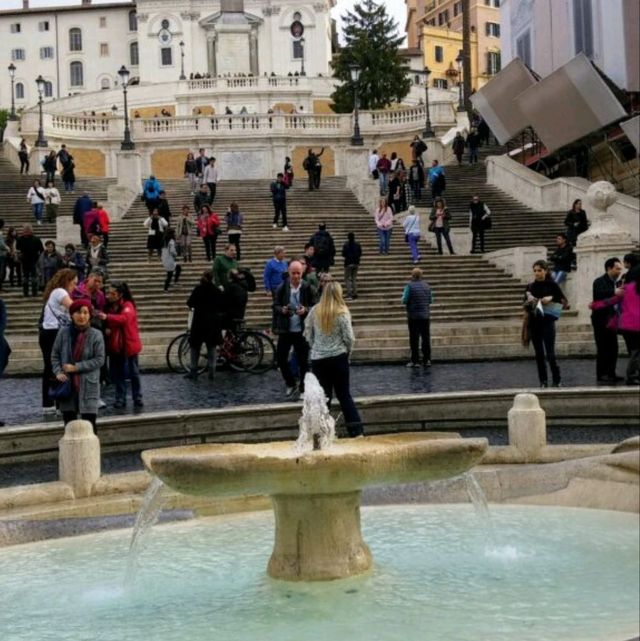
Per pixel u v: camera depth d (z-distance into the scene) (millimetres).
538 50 43281
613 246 20078
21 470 10844
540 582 6516
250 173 50188
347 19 76062
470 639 5453
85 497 9406
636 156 33688
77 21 104625
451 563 7023
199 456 6184
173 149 50469
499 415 12680
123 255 26641
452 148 44906
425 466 6434
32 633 5910
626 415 12680
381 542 7715
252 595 6406
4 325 11766
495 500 9125
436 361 18812
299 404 12328
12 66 54031
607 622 5684
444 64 101625
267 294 22375
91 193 37375
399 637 5516
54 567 7387
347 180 38438
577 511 8641
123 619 6094
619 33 35156
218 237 28375
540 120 35906
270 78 71750
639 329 14094
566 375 16016
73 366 10203
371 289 23234
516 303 22422
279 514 6758
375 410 12422
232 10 80625
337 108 70125
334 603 6156
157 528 8477
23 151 41469
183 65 93062
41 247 22828
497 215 31797
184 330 20516
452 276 24109
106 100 75812
